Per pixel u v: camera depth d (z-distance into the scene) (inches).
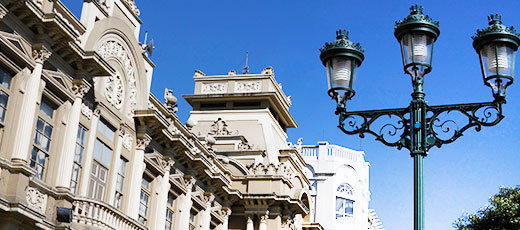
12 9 826.8
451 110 481.1
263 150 1690.5
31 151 858.1
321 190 2247.8
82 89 956.6
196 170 1387.8
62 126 927.0
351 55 498.3
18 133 823.7
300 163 1843.0
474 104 477.1
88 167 975.0
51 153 903.7
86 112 988.6
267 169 1614.2
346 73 496.7
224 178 1494.8
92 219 927.0
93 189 1002.7
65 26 881.5
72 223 901.8
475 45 484.7
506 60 470.3
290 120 1908.2
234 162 1630.2
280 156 1720.0
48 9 895.7
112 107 1069.1
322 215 2217.0
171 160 1264.8
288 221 1622.8
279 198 1585.9
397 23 490.6
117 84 1091.3
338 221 2233.0
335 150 2306.8
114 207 974.4
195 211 1423.5
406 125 484.7
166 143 1247.5
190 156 1339.8
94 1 1021.2
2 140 812.6
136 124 1151.0
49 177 892.0
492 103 471.8
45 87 897.5
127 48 1126.4
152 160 1210.6
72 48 920.3
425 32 475.5
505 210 1414.9
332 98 504.1
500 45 472.4
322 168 2273.6
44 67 900.0
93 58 945.5
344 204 2267.5
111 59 1069.8
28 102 842.8
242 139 1697.8
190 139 1385.3
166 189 1238.9
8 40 820.0
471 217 1485.0
